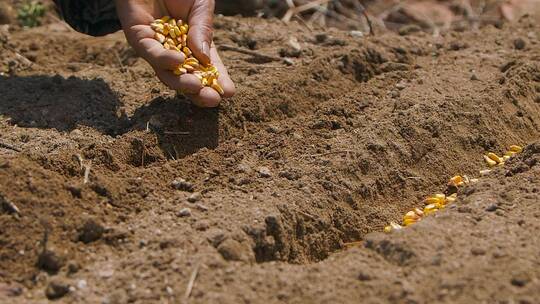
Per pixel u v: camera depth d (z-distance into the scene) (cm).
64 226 488
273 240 503
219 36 787
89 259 475
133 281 454
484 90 697
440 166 624
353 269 459
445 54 785
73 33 825
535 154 575
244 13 928
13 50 764
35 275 464
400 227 545
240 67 718
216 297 438
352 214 561
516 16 951
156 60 596
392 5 972
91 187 521
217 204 525
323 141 617
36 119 634
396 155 614
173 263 462
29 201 492
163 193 542
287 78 688
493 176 576
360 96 686
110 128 630
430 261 454
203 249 473
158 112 628
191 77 592
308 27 845
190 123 622
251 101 654
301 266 469
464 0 979
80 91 673
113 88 687
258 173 573
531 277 434
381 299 432
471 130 654
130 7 620
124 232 489
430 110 654
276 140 616
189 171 574
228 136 628
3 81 686
